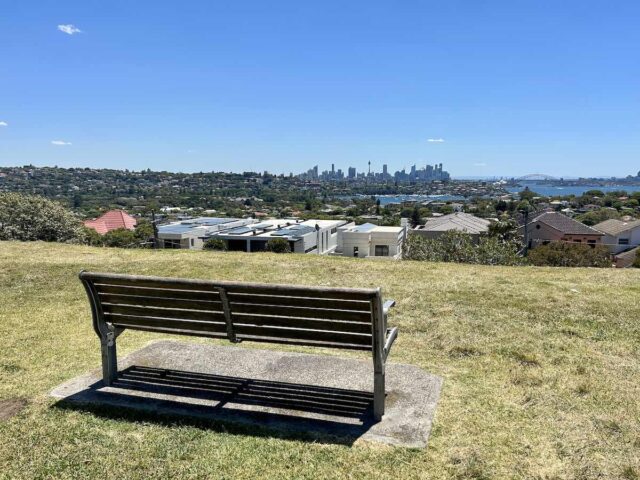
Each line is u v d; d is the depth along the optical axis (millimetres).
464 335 4984
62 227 26766
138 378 3900
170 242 37562
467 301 6270
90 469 2678
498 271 8891
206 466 2701
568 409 3346
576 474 2596
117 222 53031
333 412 3301
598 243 41281
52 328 5395
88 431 3074
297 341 3316
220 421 3184
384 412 3285
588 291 6891
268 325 3336
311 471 2648
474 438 2969
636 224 42219
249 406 3398
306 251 38938
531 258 26406
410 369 4055
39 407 3404
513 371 4043
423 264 9805
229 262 9836
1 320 5691
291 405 3408
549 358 4336
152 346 4742
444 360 4340
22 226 25438
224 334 3490
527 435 3000
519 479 2555
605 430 3059
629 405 3398
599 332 5047
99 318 3719
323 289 3012
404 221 44844
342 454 2801
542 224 42875
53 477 2605
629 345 4668
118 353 4566
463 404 3428
